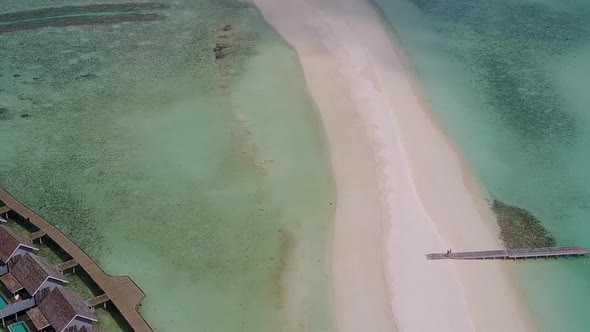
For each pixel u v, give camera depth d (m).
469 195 34.28
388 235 30.92
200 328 25.91
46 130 39.38
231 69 46.56
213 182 34.72
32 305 25.64
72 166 36.03
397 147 37.72
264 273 28.78
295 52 48.78
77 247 29.08
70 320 24.02
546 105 43.53
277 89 43.62
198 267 29.05
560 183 35.78
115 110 41.53
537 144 39.22
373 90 43.56
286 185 34.44
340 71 45.88
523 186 35.44
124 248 30.03
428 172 35.81
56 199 33.34
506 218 32.81
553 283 28.81
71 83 44.84
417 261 29.39
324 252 29.92
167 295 27.45
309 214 32.34
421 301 27.27
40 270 25.88
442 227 31.64
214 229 31.39
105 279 27.44
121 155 37.00
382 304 27.09
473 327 26.09
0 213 31.22
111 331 25.48
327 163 36.12
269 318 26.45
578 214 33.34
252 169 35.72
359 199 33.38
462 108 42.72
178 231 31.23
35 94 43.41
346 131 39.00
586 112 42.78
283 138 38.34
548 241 31.20
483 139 39.44
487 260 29.78
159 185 34.50
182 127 39.62
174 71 46.50
